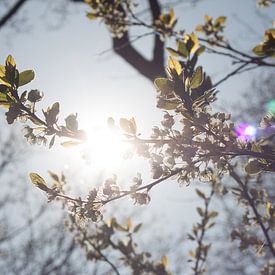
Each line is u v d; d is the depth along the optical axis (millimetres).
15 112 675
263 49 786
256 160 676
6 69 681
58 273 4062
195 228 1209
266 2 1128
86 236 1146
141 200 677
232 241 1006
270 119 684
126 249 1139
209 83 1013
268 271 1039
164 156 669
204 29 1125
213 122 672
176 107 667
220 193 1115
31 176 708
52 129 677
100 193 681
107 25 1195
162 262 1142
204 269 1186
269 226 958
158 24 1139
